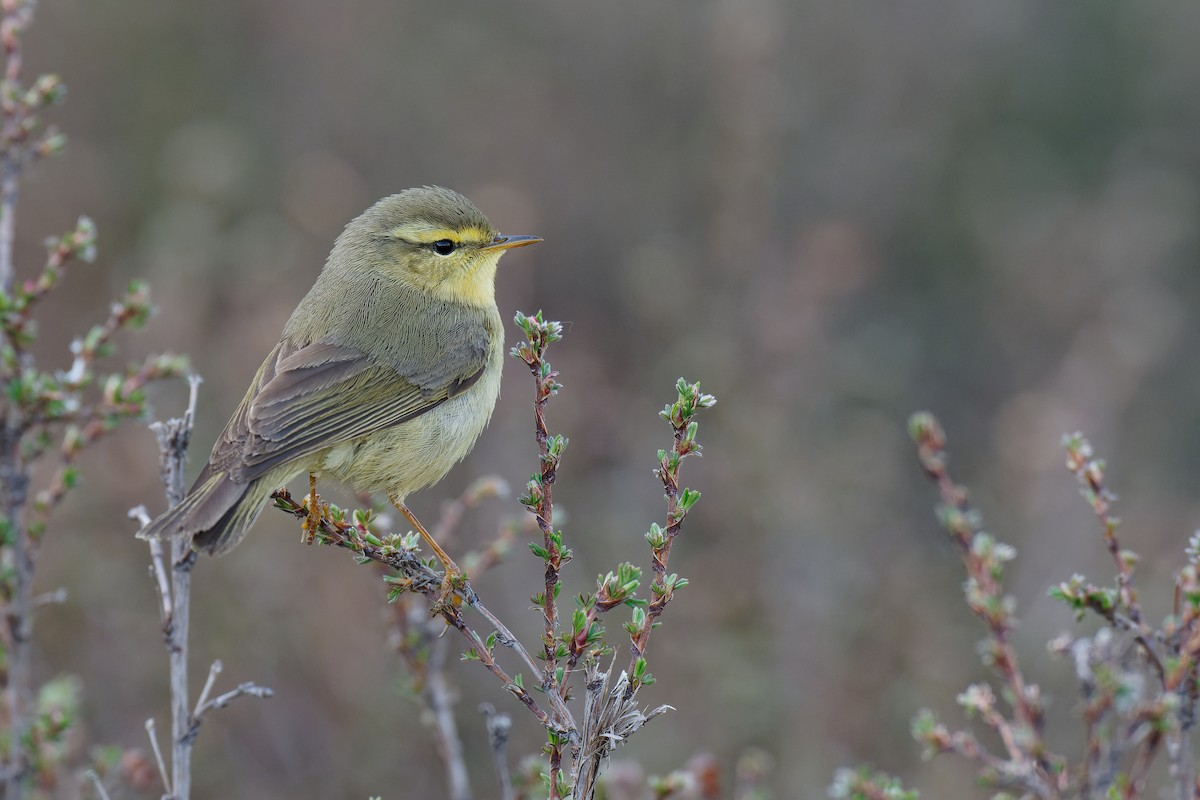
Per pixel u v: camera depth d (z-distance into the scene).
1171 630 6.75
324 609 12.62
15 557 7.16
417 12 21.84
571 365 15.66
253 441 8.09
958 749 7.03
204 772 11.70
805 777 11.59
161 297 14.81
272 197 18.28
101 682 12.10
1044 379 17.20
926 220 19.75
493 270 10.15
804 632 12.72
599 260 18.86
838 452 14.68
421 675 8.80
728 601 13.08
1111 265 17.94
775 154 17.50
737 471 13.95
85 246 7.64
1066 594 6.76
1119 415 15.89
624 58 21.44
